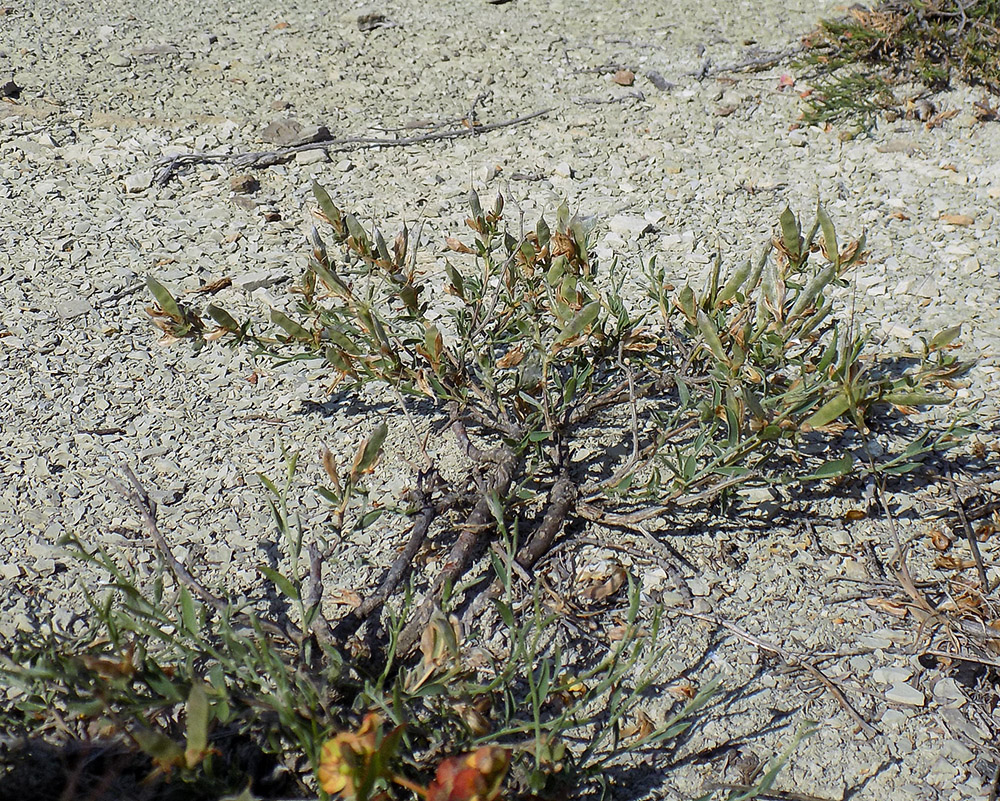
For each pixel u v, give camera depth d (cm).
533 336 96
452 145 125
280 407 97
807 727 83
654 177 121
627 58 141
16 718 81
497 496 90
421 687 79
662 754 82
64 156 119
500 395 95
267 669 80
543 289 97
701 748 83
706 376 96
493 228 97
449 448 95
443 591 83
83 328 102
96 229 111
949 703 84
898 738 83
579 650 86
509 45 145
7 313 102
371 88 133
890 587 88
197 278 107
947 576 89
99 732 79
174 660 82
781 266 92
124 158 119
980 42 130
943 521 92
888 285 109
